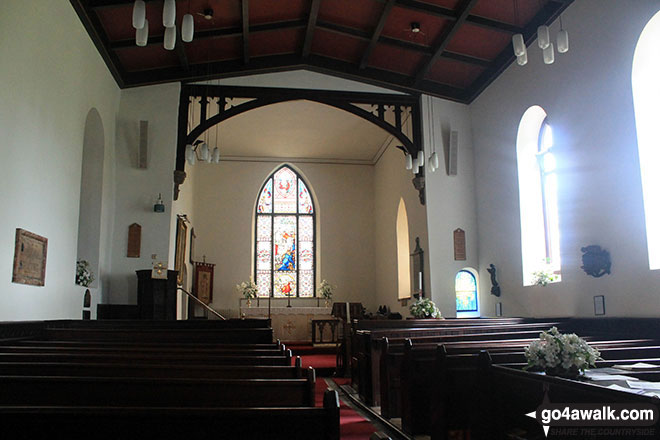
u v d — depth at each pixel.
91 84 10.18
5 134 6.57
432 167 11.66
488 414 4.26
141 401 3.24
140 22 6.59
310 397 3.23
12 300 6.89
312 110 15.20
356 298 18.31
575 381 3.46
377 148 17.98
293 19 11.27
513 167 11.49
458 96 13.34
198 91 12.75
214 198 18.11
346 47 12.39
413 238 13.86
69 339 7.22
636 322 7.87
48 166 8.02
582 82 9.23
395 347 7.04
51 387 3.24
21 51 6.95
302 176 18.91
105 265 11.39
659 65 8.02
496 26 10.56
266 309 16.52
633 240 8.05
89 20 9.54
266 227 18.61
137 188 12.01
